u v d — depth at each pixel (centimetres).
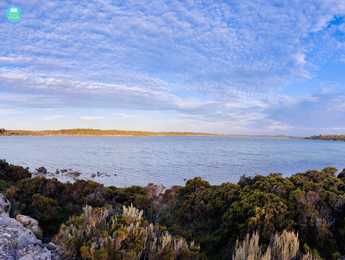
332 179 1206
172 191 1424
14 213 1005
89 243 536
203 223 1012
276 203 891
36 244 598
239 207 916
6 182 1900
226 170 4541
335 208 875
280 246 558
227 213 941
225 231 884
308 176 1352
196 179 1446
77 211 1228
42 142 14562
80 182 1492
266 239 757
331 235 780
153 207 1266
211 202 1075
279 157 7100
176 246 552
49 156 6481
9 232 637
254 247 539
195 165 5141
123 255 496
